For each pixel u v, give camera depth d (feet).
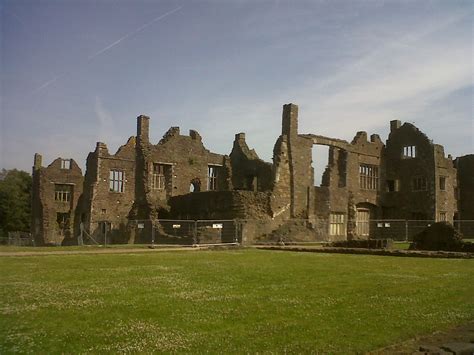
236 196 161.79
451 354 30.40
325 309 42.42
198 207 172.55
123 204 180.86
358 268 75.72
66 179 223.51
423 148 213.05
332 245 140.67
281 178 175.22
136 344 31.19
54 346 30.71
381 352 30.60
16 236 209.56
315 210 185.78
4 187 303.07
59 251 113.91
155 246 136.98
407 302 45.93
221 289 52.54
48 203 217.97
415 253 106.52
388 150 224.94
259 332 34.55
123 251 116.16
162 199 185.78
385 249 119.85
